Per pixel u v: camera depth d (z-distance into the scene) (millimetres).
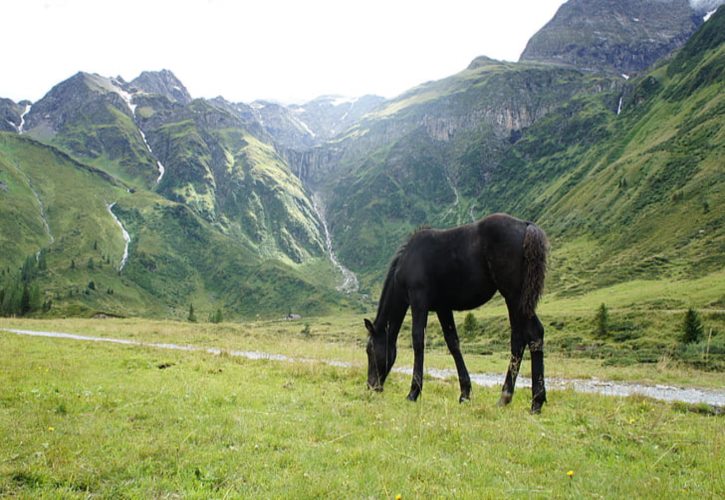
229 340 33562
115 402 10203
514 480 6316
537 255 10320
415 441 7984
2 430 7738
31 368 14188
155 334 37781
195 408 9953
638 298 93500
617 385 18938
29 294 131250
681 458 7566
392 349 13047
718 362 38031
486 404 11211
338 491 5859
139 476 6301
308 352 25734
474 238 11109
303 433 8320
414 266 11898
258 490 5883
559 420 9906
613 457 7539
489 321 85875
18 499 5453
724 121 191625
